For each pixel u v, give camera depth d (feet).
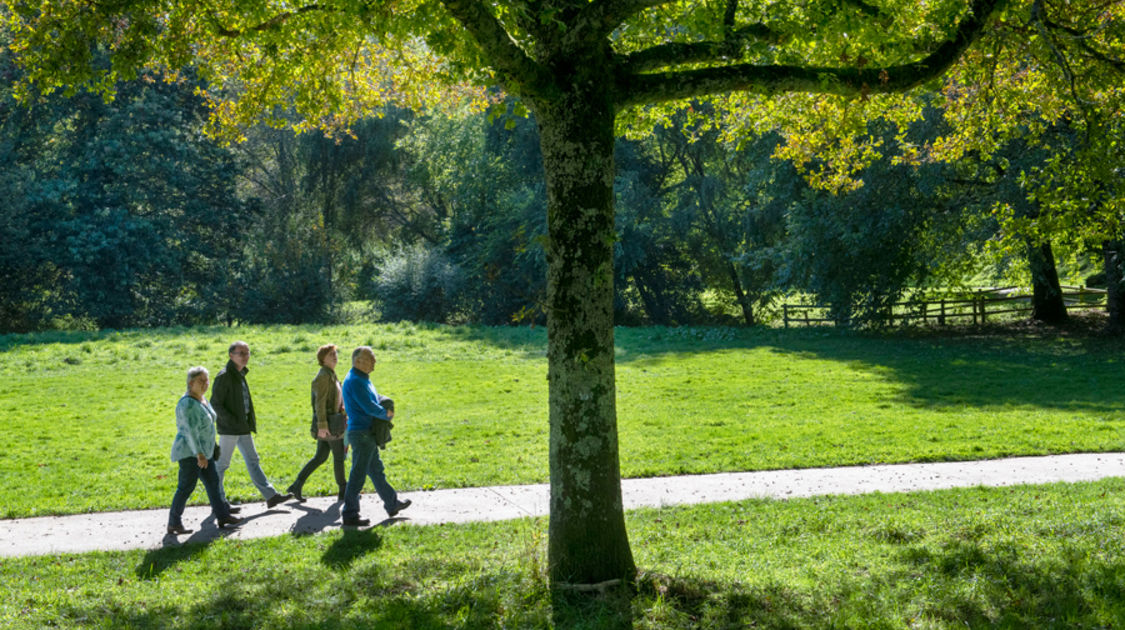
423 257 141.79
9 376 79.15
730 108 40.52
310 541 32.04
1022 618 22.09
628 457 48.14
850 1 28.40
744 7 33.09
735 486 41.55
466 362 90.68
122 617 23.08
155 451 51.55
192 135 133.08
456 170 151.64
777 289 120.26
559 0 23.12
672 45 25.55
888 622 21.84
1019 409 62.13
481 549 29.99
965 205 97.55
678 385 76.07
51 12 29.12
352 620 22.54
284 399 70.03
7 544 32.86
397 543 31.53
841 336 112.06
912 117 41.91
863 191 100.73
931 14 31.27
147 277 137.80
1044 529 30.35
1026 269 99.71
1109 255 94.58
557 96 22.26
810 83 26.84
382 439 34.42
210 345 95.25
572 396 23.45
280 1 33.01
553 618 21.98
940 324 117.08
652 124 38.81
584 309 23.17
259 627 22.22
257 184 176.96
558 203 23.11
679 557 28.02
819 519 33.65
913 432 53.78
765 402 66.95
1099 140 35.17
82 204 130.00
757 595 23.47
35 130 133.69
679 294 142.72
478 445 52.21
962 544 28.40
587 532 23.52
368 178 171.32
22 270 126.62
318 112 38.50
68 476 44.83
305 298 139.03
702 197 130.72
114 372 81.61
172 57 32.01
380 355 93.86
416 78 39.88
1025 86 38.63
